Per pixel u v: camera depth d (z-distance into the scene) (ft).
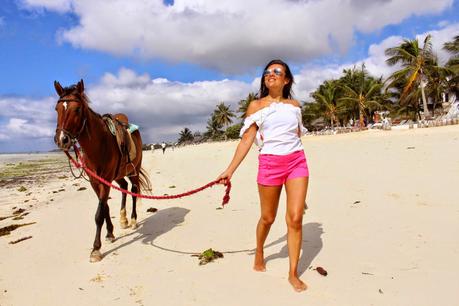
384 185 26.35
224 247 17.70
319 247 16.20
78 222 25.73
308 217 20.77
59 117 16.02
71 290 14.42
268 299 12.26
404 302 11.28
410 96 147.95
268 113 13.01
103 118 19.51
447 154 37.40
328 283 12.93
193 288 13.58
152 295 13.35
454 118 104.88
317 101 186.09
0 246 21.22
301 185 12.82
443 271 12.91
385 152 46.21
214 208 25.82
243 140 13.64
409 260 14.01
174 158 96.48
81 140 16.83
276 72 13.12
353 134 122.52
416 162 34.65
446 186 23.86
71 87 16.80
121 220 22.90
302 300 11.97
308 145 82.02
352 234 17.34
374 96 167.63
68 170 104.94
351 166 37.35
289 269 13.79
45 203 37.04
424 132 81.71
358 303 11.45
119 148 19.31
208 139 359.66
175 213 25.54
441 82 144.46
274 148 12.92
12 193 50.08
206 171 49.96
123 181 23.38
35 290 14.71
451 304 10.93
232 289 13.21
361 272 13.47
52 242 21.21
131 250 18.56
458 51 134.21
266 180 13.19
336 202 23.30
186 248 18.10
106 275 15.64
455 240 15.35
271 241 17.83
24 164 167.84
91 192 40.93
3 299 14.10
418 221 18.04
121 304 12.90
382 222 18.52
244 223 21.36
